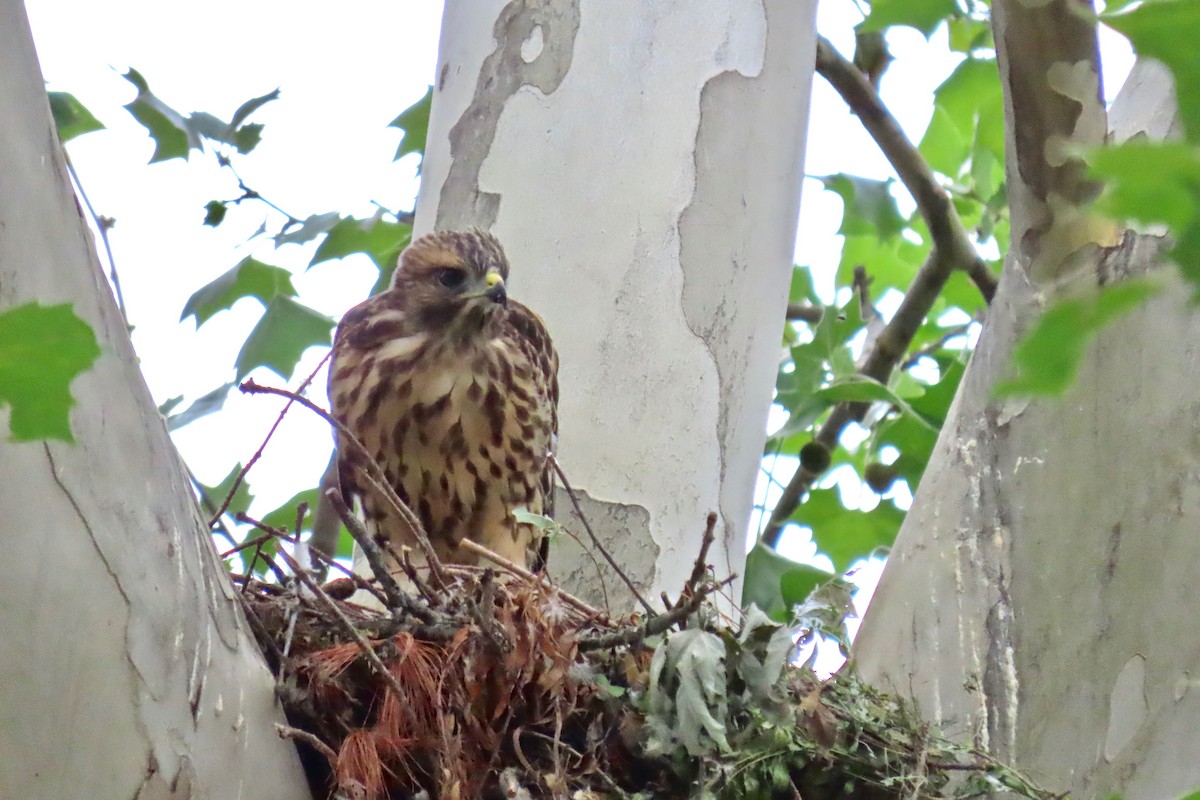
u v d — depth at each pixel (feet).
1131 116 27.50
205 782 19.27
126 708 18.49
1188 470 25.75
